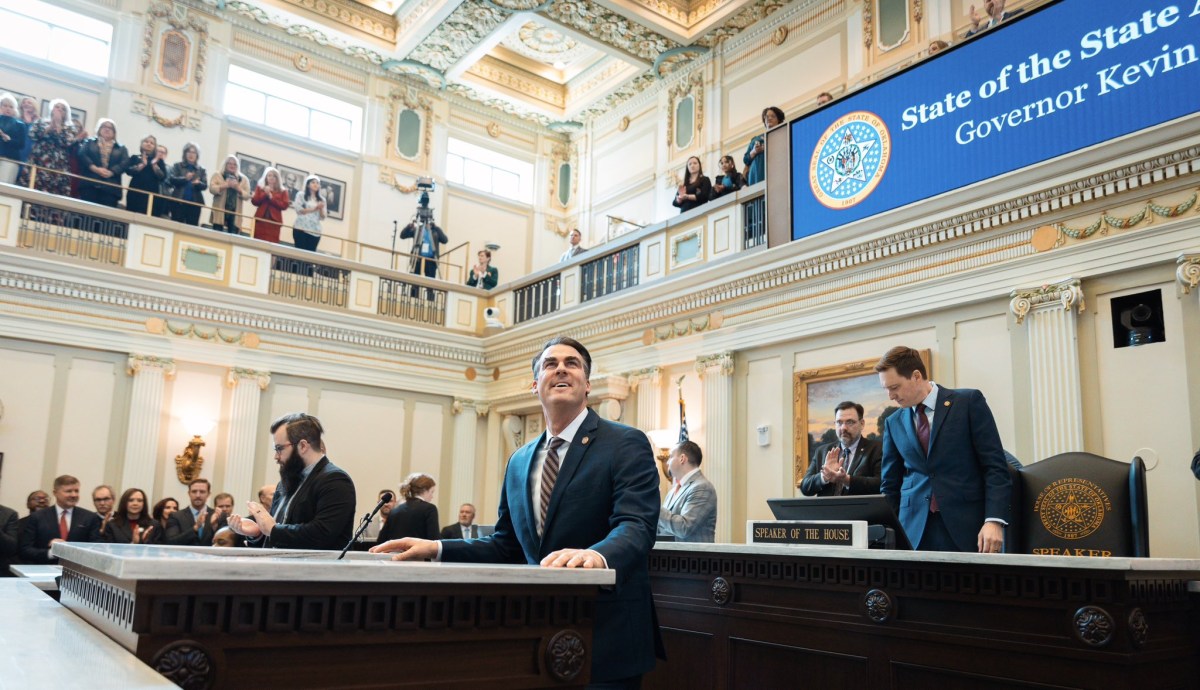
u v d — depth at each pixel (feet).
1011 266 21.48
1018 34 21.58
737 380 28.55
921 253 23.38
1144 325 19.30
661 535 16.37
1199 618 9.17
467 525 30.19
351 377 36.99
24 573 11.08
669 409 30.63
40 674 3.83
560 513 8.01
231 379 34.19
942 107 22.86
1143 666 8.32
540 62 49.98
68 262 31.17
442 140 48.80
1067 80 20.52
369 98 46.96
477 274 43.78
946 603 9.59
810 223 25.81
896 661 9.96
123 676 3.90
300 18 43.65
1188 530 18.02
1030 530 11.48
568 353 8.43
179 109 41.19
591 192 50.52
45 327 30.94
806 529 11.29
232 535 16.99
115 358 32.42
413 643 5.49
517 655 5.93
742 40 41.93
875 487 15.02
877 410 24.06
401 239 45.65
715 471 28.27
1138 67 19.36
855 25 36.45
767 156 27.61
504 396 38.68
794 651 11.15
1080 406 19.84
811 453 25.64
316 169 44.86
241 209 37.78
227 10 43.01
